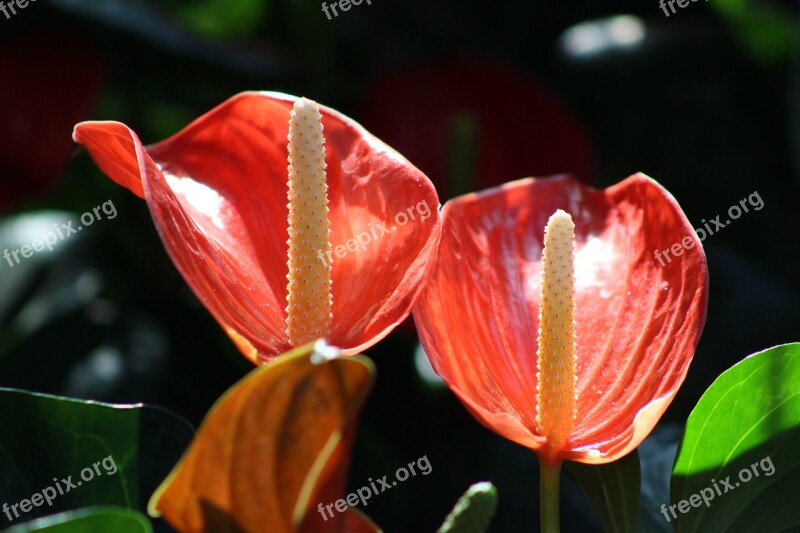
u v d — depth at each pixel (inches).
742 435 34.4
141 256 49.0
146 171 33.0
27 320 50.4
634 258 35.4
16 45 47.3
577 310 35.4
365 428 41.6
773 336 42.7
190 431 34.1
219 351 46.6
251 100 35.4
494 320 35.2
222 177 35.5
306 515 31.4
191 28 49.1
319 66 50.0
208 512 31.7
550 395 34.2
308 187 34.2
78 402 33.9
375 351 43.6
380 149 35.1
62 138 46.1
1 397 33.8
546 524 34.3
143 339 46.9
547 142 49.4
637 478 34.9
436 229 34.1
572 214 36.1
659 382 34.4
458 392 33.4
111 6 47.1
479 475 39.3
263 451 31.4
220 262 34.4
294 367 31.0
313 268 34.3
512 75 50.7
